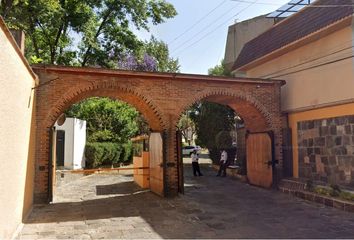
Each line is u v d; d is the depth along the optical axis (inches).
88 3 914.7
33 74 402.0
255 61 657.0
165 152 518.0
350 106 469.4
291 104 586.9
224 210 426.6
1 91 245.1
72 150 828.0
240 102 592.4
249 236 313.0
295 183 531.5
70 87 479.5
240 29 973.2
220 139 917.8
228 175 791.1
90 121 1003.3
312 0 649.6
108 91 518.0
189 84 536.1
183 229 339.9
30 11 729.0
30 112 410.9
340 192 436.1
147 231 333.1
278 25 633.6
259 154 615.5
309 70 546.0
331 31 491.2
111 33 978.1
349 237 306.3
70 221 374.0
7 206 274.5
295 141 579.2
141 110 565.0
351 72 463.2
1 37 239.5
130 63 1138.0
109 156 955.3
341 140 482.6
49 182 472.7
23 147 361.4
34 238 309.9
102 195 552.4
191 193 553.6
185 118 1726.1
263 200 490.9
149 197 522.3
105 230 337.4
